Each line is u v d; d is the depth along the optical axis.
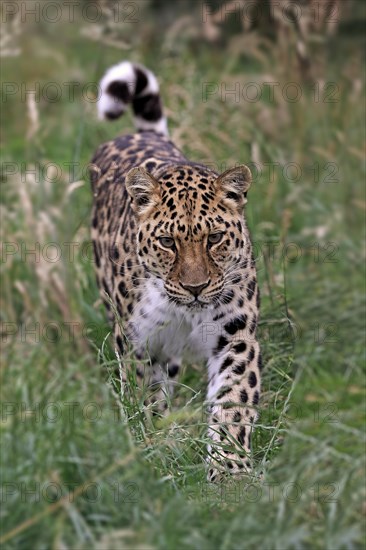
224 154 18.14
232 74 22.52
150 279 12.08
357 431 11.17
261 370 12.59
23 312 15.64
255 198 17.12
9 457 9.77
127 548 8.52
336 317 15.48
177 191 11.80
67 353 14.02
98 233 14.02
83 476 9.76
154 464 10.61
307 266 17.09
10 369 13.09
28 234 15.77
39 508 9.22
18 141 21.77
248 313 12.09
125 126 18.95
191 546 8.88
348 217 18.30
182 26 22.41
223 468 11.06
